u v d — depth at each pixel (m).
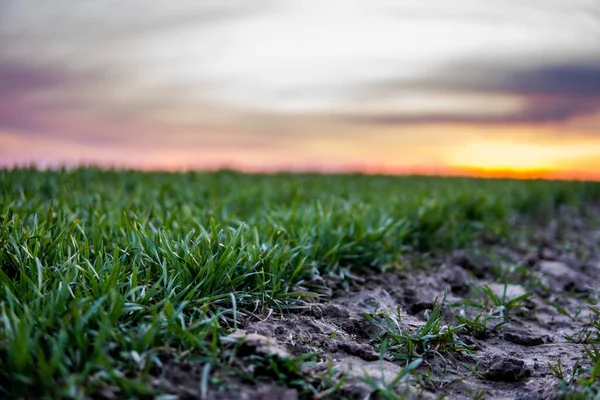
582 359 0.75
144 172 2.11
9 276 0.74
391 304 0.92
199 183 1.85
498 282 1.12
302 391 0.58
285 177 2.42
